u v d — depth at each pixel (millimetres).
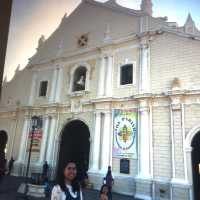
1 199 11758
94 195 14469
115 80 18812
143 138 15609
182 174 13570
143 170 14953
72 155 21672
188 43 15828
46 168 19125
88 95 20047
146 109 16125
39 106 22984
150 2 19125
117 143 17016
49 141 20984
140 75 17344
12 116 25875
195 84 14797
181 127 14461
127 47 18984
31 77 26031
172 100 15148
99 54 20562
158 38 17391
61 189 3381
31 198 12633
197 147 14328
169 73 16062
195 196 13195
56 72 23391
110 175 14102
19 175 21812
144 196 14266
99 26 21656
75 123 21297
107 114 17984
